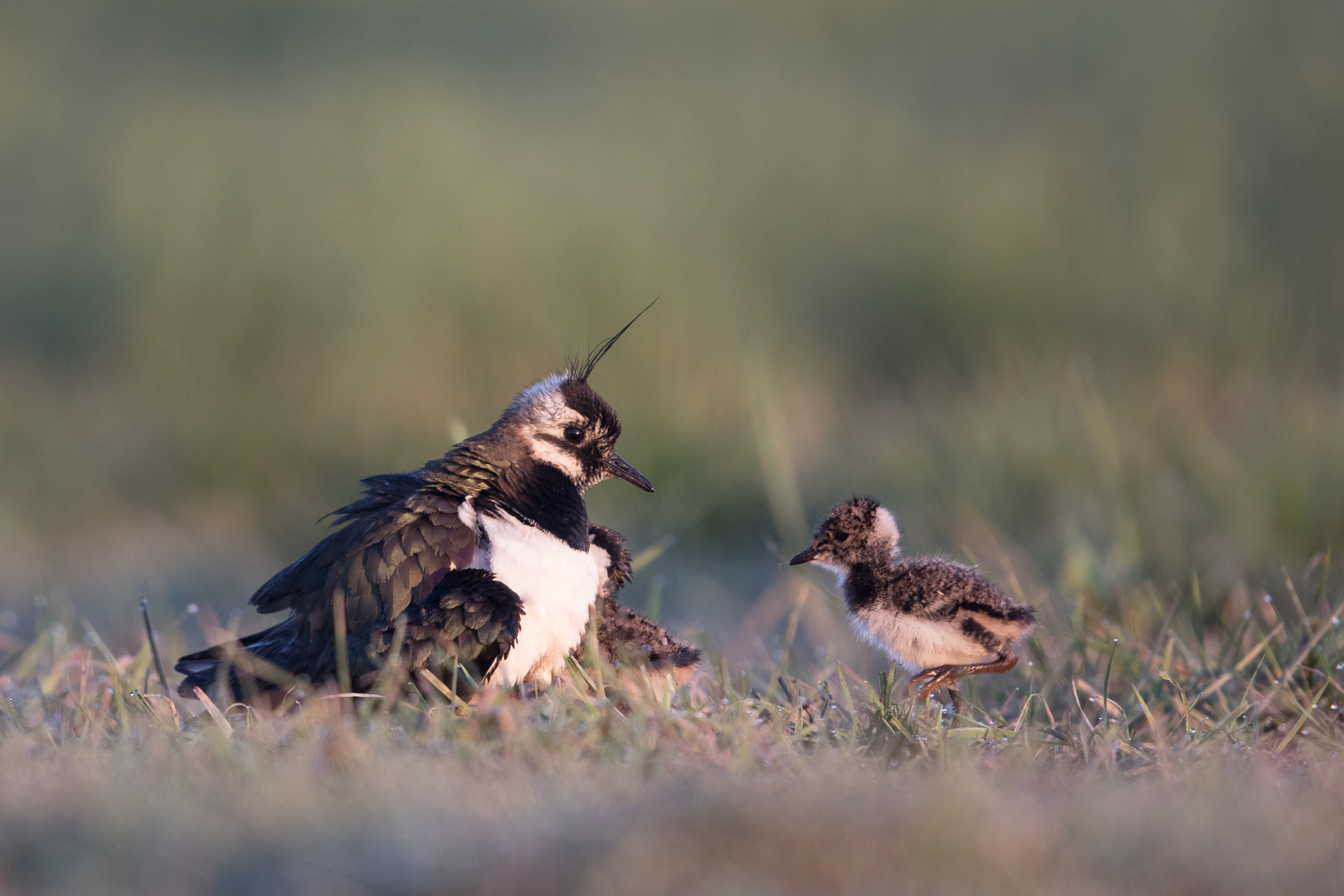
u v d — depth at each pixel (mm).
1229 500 20188
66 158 40875
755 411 24906
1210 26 36500
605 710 11352
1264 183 33781
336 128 38500
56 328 37188
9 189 40094
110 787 8914
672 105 40250
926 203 35375
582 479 14289
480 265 32438
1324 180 33125
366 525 13422
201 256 35312
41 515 28234
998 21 41000
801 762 10141
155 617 22328
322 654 13039
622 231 33406
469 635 12359
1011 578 16891
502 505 13516
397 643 12219
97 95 45062
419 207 34406
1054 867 7590
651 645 13773
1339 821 8508
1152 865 7613
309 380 30641
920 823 7766
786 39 45812
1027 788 9531
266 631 14258
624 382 27703
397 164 35938
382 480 14312
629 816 8141
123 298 36062
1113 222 34156
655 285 32219
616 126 39625
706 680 14172
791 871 7559
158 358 34094
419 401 29266
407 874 7582
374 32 52719
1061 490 22266
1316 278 31844
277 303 33656
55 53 48844
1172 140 34906
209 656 14000
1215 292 31578
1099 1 38875
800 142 37438
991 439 24062
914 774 10039
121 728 11875
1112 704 12820
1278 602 17438
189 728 11945
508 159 36031
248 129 39438
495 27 52406
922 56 42000
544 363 30031
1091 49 38469
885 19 44125
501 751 10609
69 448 30484
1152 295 32156
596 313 31375
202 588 24328
